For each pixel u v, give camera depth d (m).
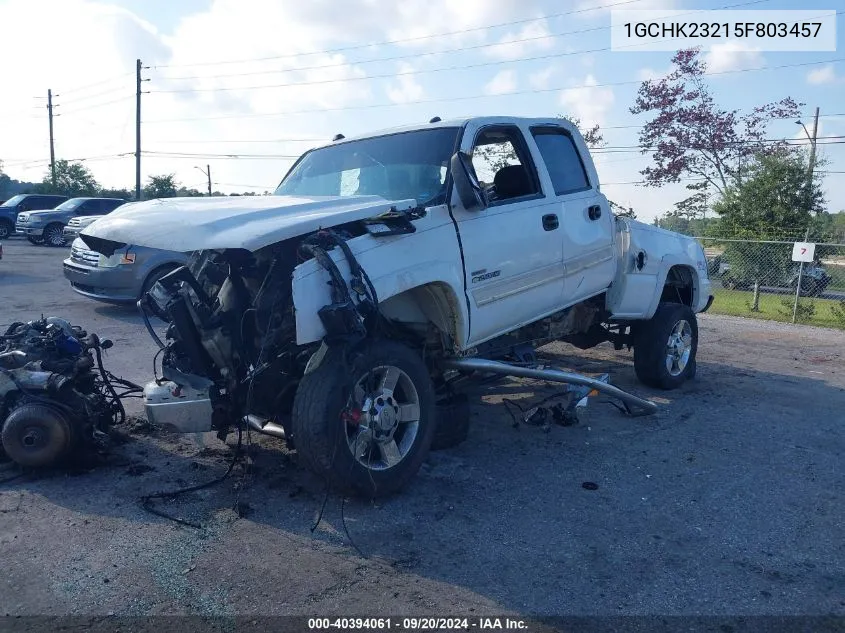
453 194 4.71
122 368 7.41
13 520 3.90
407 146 5.23
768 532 3.99
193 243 3.77
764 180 20.25
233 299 4.16
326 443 3.89
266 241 3.73
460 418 5.11
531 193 5.43
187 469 4.67
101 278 10.11
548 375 5.21
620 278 6.40
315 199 4.54
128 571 3.40
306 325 3.79
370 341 4.12
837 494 4.57
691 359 7.46
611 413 6.30
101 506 4.10
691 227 23.47
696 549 3.76
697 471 4.91
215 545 3.68
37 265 17.98
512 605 3.20
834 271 17.88
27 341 4.72
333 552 3.63
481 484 4.57
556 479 4.69
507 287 5.06
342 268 3.92
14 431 4.35
